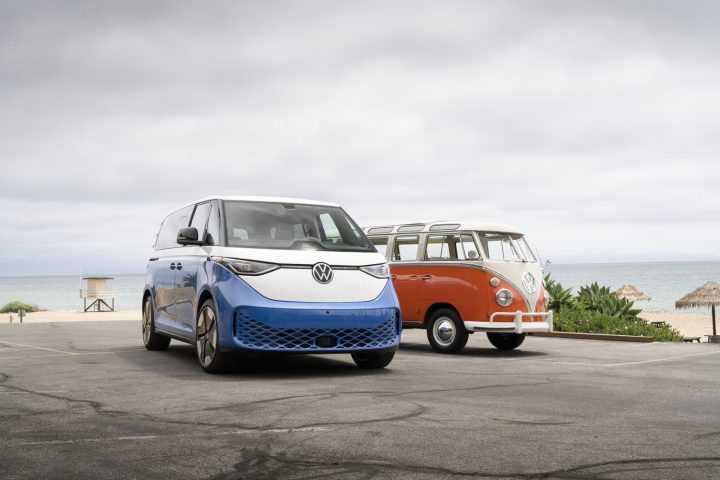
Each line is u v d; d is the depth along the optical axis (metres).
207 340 7.86
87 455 4.14
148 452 4.21
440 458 4.07
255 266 7.51
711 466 3.93
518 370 8.59
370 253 8.35
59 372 7.95
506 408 5.72
